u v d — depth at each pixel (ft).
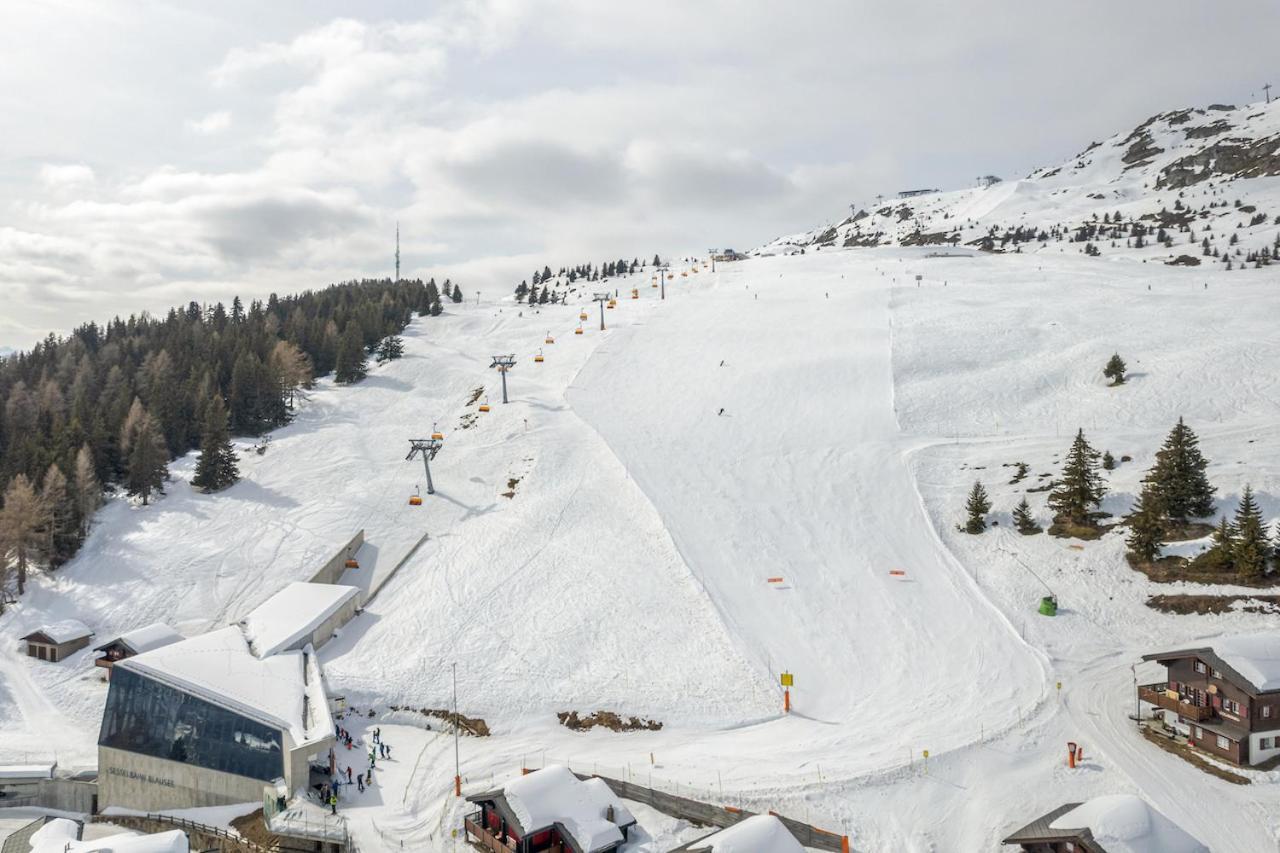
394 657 201.16
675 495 267.80
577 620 208.64
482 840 131.85
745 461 289.12
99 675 215.92
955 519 239.50
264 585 249.14
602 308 504.84
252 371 383.04
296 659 192.95
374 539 274.57
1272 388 275.18
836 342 397.39
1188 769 136.67
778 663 185.78
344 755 163.84
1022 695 162.91
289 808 145.38
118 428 343.26
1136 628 183.11
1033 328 378.53
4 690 208.85
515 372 431.84
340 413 400.88
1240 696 138.21
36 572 269.85
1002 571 212.64
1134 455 252.62
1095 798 123.44
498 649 199.93
